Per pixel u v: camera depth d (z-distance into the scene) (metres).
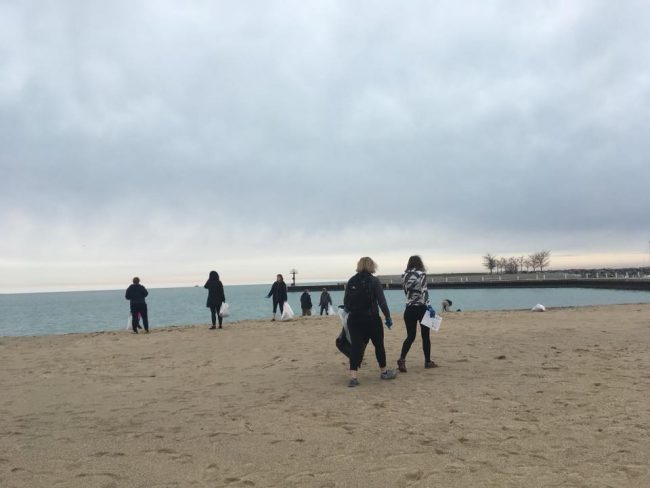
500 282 96.06
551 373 8.06
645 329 13.67
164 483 4.21
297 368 9.47
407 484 4.07
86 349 13.34
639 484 3.95
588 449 4.71
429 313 8.55
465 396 6.79
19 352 13.09
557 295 68.50
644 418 5.60
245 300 89.88
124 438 5.47
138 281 17.77
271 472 4.39
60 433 5.72
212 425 5.88
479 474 4.21
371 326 7.84
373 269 7.99
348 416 6.05
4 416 6.59
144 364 10.62
